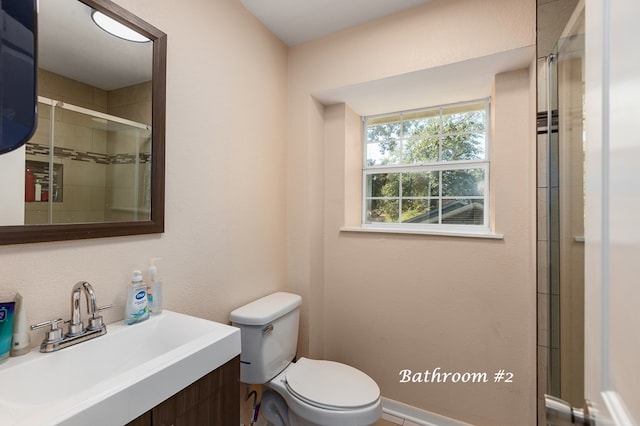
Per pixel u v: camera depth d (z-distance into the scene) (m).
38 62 0.79
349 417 1.18
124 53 0.99
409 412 1.74
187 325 0.99
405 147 2.06
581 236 0.77
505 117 1.50
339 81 1.71
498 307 1.52
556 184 0.95
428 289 1.69
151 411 0.67
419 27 1.49
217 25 1.35
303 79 1.82
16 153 0.75
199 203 1.27
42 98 0.80
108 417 0.58
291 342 1.57
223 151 1.39
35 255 0.79
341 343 1.95
